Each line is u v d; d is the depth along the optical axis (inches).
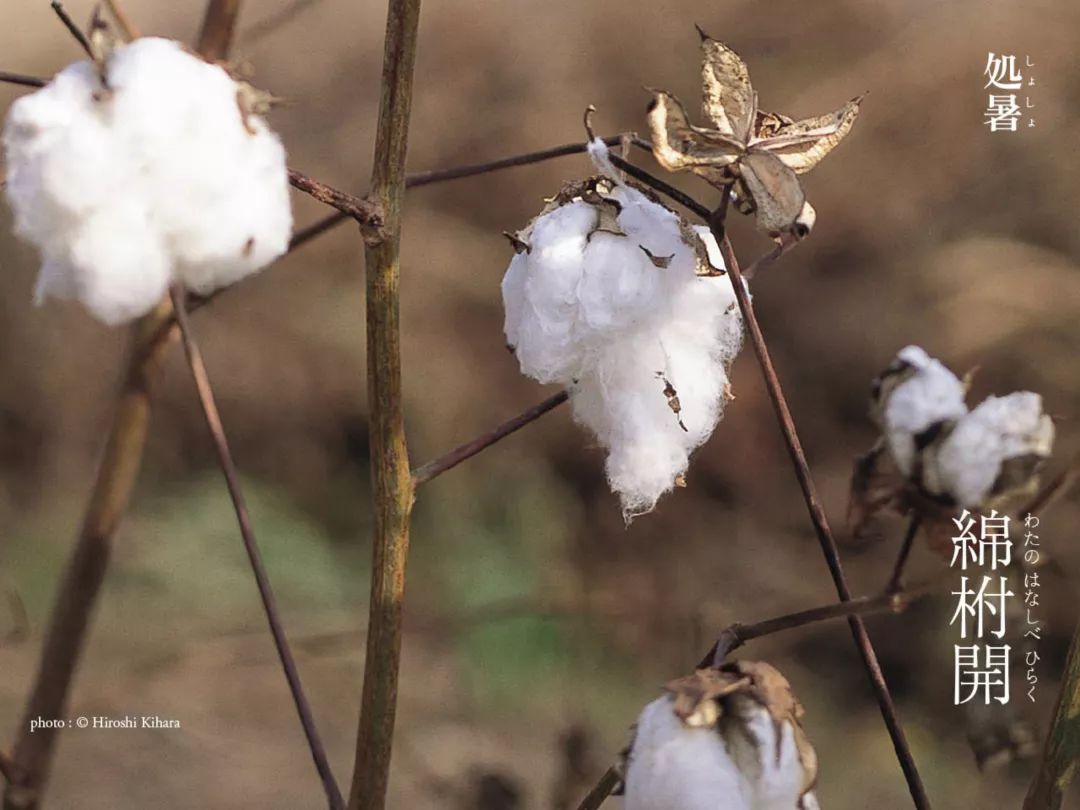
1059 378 227.8
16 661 184.7
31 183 52.0
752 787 51.5
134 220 52.3
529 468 234.4
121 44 53.9
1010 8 257.8
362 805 63.2
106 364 236.7
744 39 276.5
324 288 254.7
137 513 228.1
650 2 281.4
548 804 129.0
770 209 57.2
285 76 281.6
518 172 266.2
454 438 240.7
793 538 218.5
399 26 56.8
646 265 56.9
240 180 53.6
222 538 224.4
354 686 195.9
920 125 256.4
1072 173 247.0
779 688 52.3
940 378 64.2
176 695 177.8
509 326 60.4
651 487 59.6
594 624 165.3
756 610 203.8
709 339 59.4
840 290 247.9
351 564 232.8
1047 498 63.3
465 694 189.2
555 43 278.1
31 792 91.7
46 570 212.4
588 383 60.6
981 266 239.5
